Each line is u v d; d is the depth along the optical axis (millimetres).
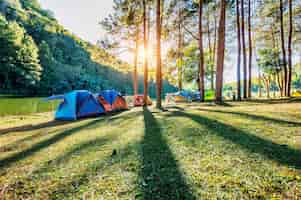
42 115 11930
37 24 72750
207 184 2252
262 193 2006
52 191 2334
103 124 6891
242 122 5258
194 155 3189
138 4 14867
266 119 5367
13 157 3688
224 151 3262
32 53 43906
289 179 2230
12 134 6172
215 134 4297
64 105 10016
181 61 23656
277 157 2848
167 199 2008
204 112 7566
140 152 3508
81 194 2215
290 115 5680
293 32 20188
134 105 17109
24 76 41500
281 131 4152
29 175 2826
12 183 2602
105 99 12383
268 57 23609
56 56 66312
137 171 2730
